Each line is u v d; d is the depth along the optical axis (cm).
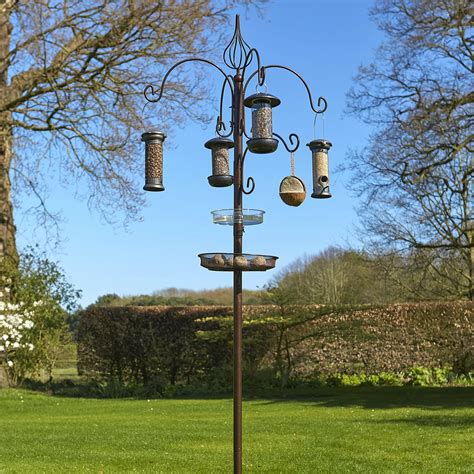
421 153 1414
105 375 1714
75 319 1795
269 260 445
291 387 1527
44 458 643
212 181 497
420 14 1359
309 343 1670
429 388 1466
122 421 948
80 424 920
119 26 1280
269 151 474
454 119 1357
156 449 695
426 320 1675
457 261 1905
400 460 619
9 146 1476
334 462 612
